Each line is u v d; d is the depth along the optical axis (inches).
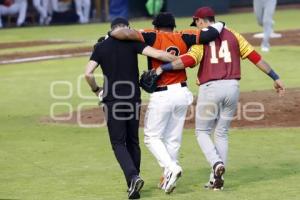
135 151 920.3
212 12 932.6
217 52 916.0
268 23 2293.3
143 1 3786.9
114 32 891.4
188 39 908.6
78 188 953.5
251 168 1040.2
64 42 2805.1
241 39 927.0
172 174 888.9
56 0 3686.0
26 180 998.4
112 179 995.9
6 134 1304.1
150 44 907.4
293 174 1005.2
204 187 943.0
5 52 2544.3
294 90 1609.3
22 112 1512.1
